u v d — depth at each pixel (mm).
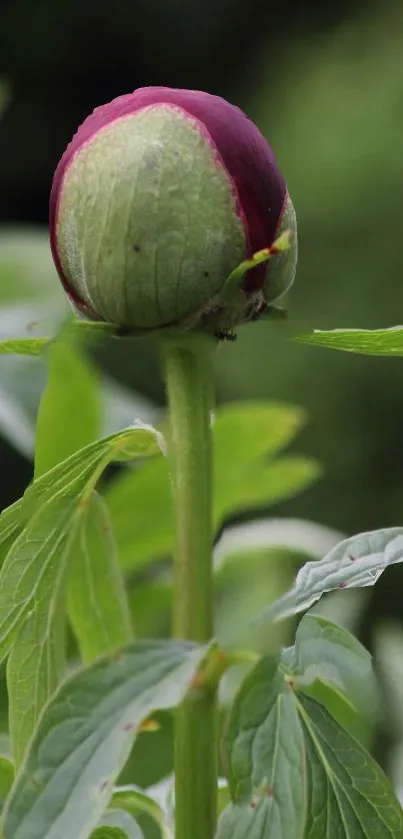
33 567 381
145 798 405
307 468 554
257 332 1852
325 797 360
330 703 458
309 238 1933
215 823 368
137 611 563
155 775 506
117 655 346
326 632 360
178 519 370
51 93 2564
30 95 2545
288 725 350
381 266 1901
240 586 577
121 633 413
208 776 367
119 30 2576
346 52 2055
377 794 363
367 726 461
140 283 358
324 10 2295
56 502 378
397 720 542
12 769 410
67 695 343
